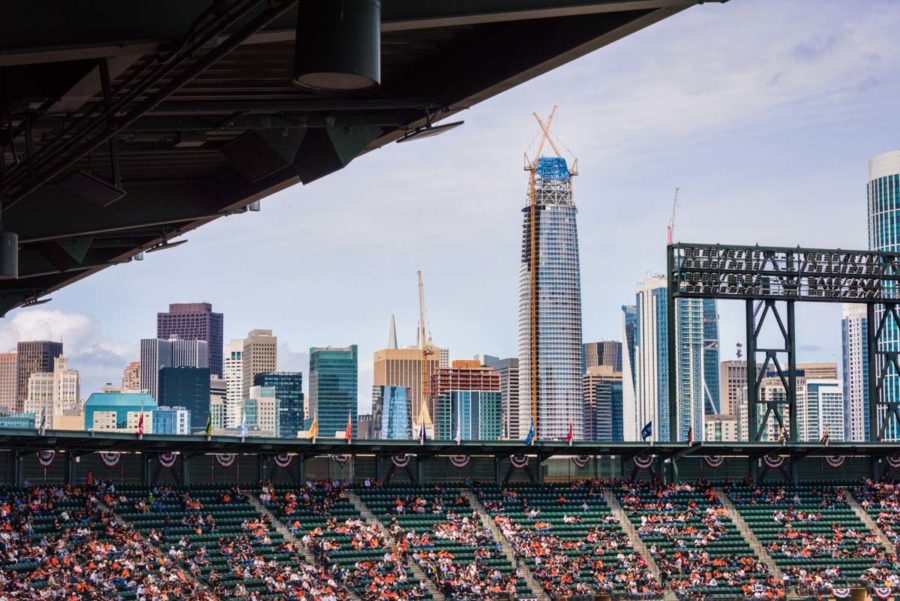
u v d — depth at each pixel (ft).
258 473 369.50
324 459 380.78
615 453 413.59
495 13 86.07
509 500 396.78
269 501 360.69
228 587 306.96
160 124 115.55
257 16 82.79
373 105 112.68
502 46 105.29
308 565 331.77
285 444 350.64
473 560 359.66
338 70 66.39
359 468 386.73
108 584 281.13
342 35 66.49
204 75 116.06
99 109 108.06
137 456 346.13
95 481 335.88
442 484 396.37
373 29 67.82
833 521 422.00
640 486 419.74
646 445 401.29
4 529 291.58
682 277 417.90
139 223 165.17
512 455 407.23
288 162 120.57
